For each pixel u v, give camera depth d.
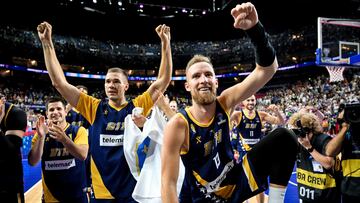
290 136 1.77
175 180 1.74
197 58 1.92
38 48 26.69
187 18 29.19
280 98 22.92
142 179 2.41
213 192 1.87
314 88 21.44
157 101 3.00
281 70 28.41
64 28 29.69
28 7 25.17
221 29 31.83
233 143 7.14
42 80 28.62
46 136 2.97
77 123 4.60
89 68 29.95
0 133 2.25
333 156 2.61
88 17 28.16
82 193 3.05
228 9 26.03
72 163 2.97
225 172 1.87
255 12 1.72
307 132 2.79
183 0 22.48
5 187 2.26
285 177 1.78
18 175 2.36
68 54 28.67
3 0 23.52
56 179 2.94
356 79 18.58
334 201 2.75
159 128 2.51
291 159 1.77
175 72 32.34
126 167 2.59
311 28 26.14
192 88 1.85
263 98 25.05
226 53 31.45
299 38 26.80
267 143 1.83
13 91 24.88
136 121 2.60
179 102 30.00
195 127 1.83
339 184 2.76
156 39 32.97
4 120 2.37
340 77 8.66
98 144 2.65
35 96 25.53
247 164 1.87
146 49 32.19
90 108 2.75
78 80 31.84
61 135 2.54
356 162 2.55
